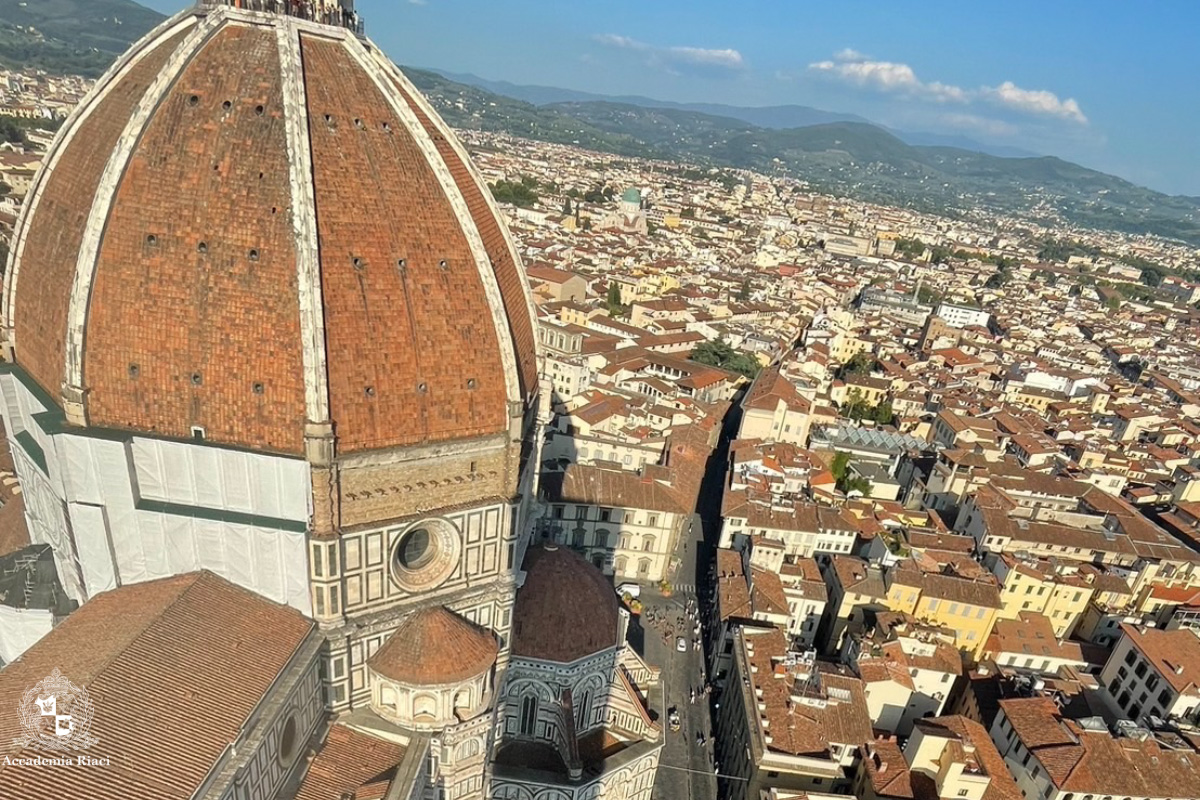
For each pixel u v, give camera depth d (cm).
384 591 5841
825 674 10344
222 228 4916
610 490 14038
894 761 9356
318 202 5031
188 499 5297
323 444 4950
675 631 13138
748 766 9312
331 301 5025
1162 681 10806
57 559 6288
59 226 5362
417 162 5631
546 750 8056
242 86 5147
